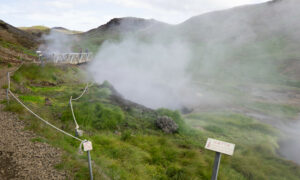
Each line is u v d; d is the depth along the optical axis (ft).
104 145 19.16
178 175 16.08
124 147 19.10
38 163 13.48
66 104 29.96
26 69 41.19
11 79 34.45
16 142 15.49
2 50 57.93
